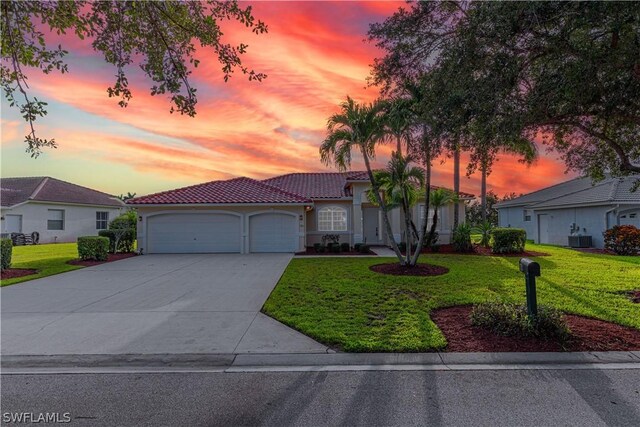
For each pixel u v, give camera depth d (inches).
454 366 170.6
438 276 396.5
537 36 189.3
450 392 145.2
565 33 178.9
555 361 174.7
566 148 298.0
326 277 395.5
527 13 174.7
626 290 314.0
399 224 784.9
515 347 187.9
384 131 406.0
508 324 203.8
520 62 199.3
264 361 178.5
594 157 295.9
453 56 203.5
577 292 305.6
